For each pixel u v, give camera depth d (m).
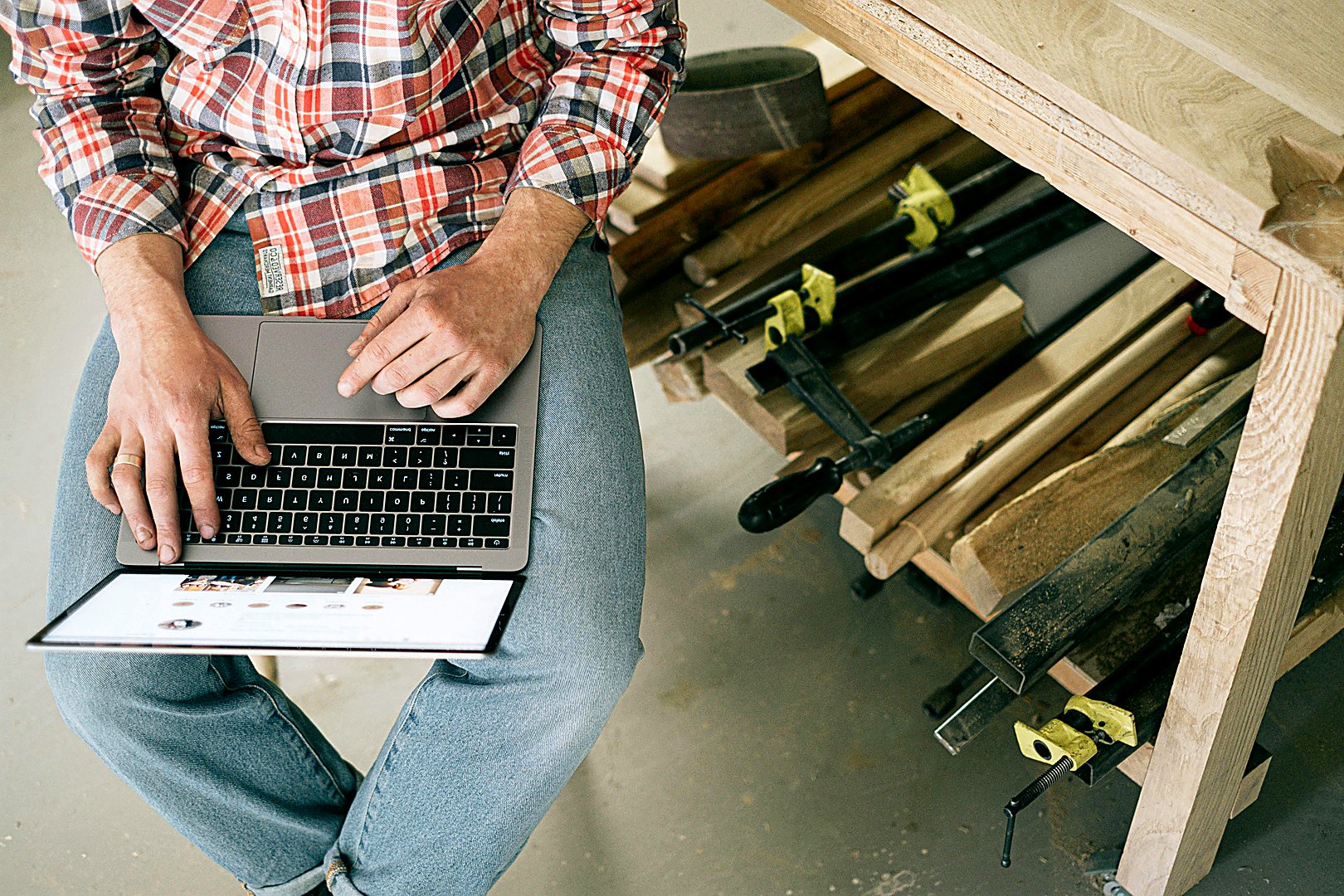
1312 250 0.71
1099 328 1.42
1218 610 0.92
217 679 1.04
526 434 1.00
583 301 1.08
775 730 1.43
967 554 1.22
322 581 0.93
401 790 1.02
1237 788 1.14
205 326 1.04
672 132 1.45
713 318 1.38
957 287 1.43
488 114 1.10
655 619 1.55
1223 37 0.86
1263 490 0.82
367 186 1.05
